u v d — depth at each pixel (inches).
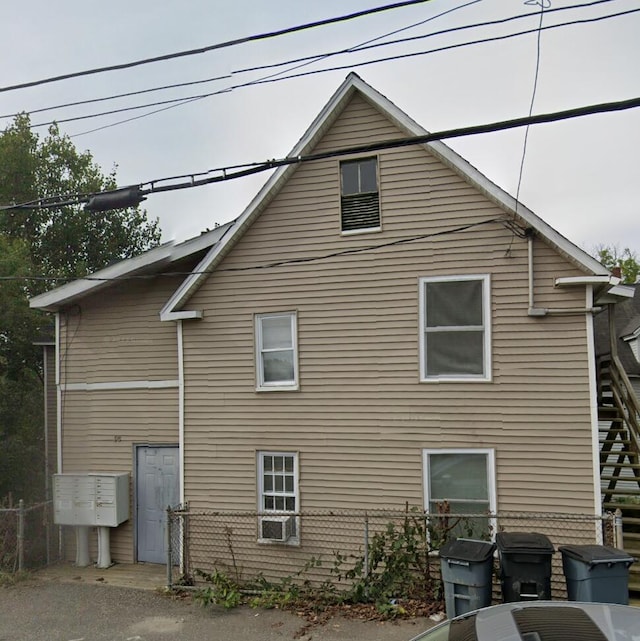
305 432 376.8
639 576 324.5
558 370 333.7
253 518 382.6
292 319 383.9
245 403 390.6
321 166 379.9
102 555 424.5
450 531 333.4
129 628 294.4
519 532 307.3
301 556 369.1
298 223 383.6
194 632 285.9
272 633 281.3
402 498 354.3
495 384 343.6
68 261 978.7
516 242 343.3
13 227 895.1
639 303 788.0
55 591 359.3
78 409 459.5
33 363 684.7
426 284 358.3
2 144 866.1
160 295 445.1
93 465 450.6
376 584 320.8
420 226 359.9
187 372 405.1
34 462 579.8
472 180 345.7
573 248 326.0
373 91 361.7
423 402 355.3
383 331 364.8
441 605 303.9
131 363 447.2
